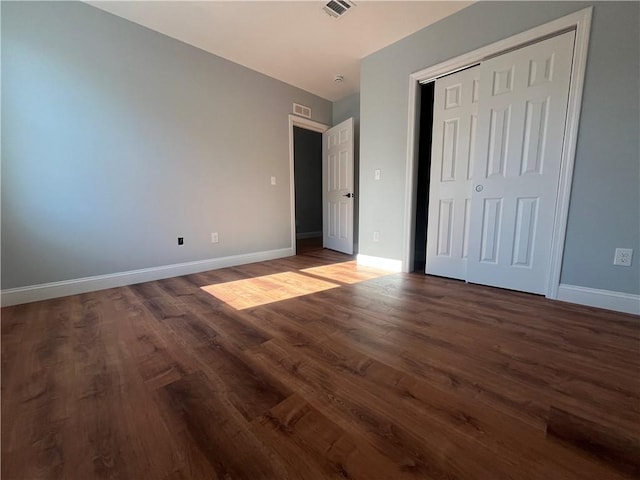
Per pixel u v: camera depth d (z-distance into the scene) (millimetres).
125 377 1161
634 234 1703
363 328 1607
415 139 2715
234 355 1330
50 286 2145
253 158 3383
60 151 2131
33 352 1357
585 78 1764
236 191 3258
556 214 1951
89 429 890
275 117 3562
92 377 1161
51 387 1097
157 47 2551
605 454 782
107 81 2307
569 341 1425
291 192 3842
